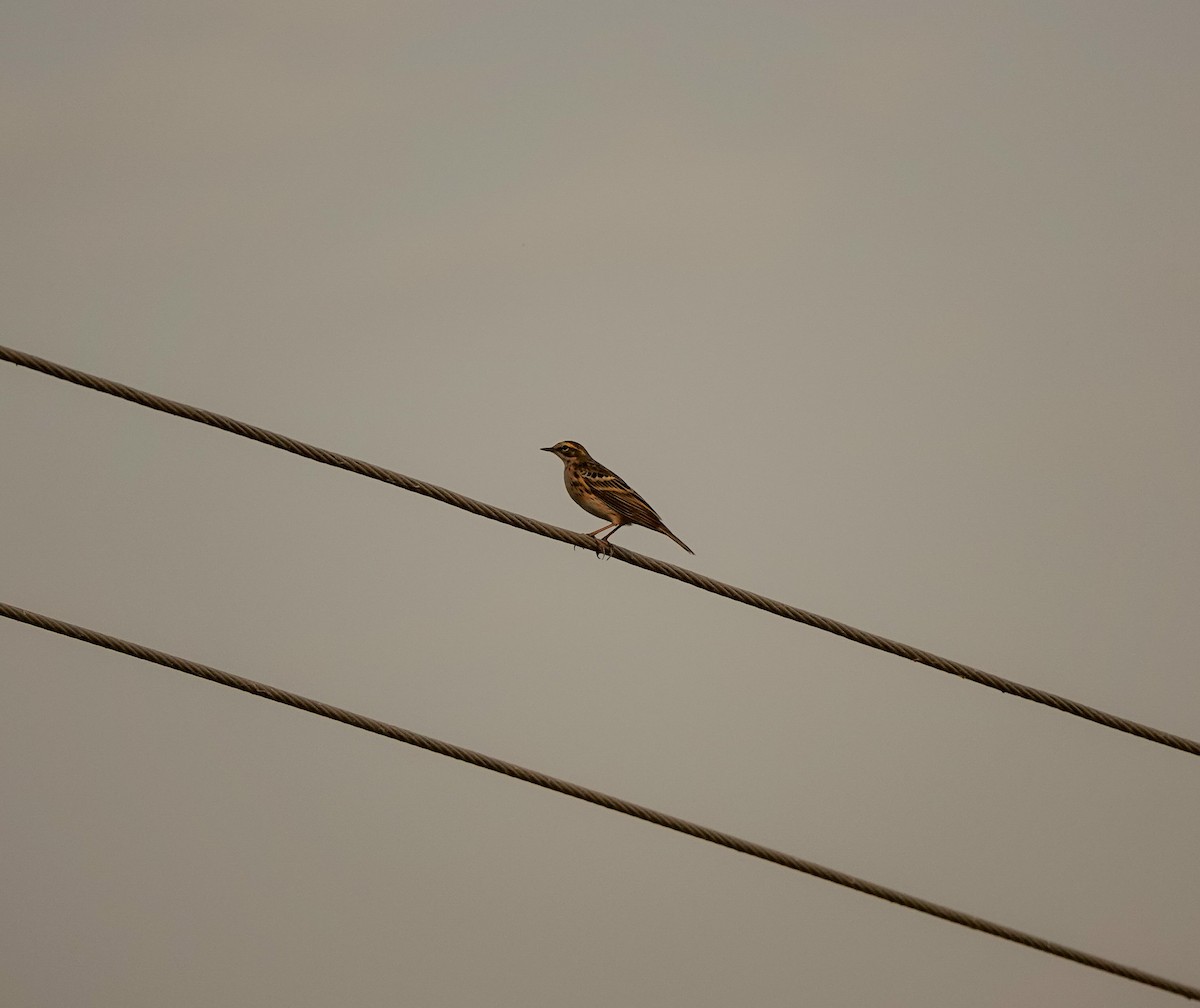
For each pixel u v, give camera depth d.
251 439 13.83
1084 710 14.80
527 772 14.70
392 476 14.39
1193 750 15.01
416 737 14.66
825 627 14.68
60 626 14.18
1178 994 15.82
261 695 14.41
